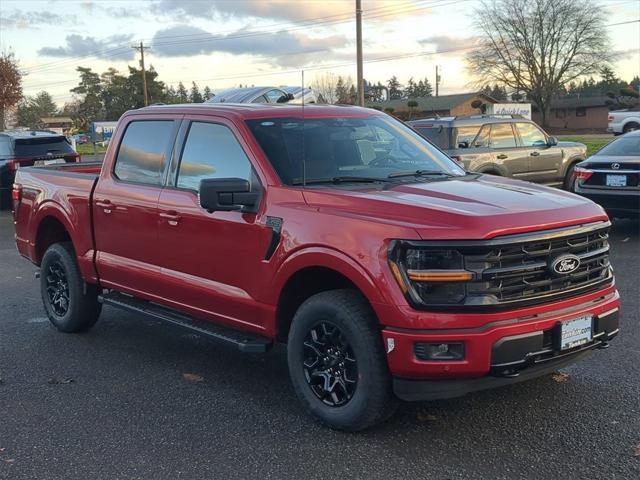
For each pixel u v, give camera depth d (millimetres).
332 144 5008
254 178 4711
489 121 13383
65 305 6605
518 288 3861
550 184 14266
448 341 3727
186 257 5129
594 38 67750
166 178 5422
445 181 4727
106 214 5887
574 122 76688
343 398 4227
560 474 3684
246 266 4656
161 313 5531
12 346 6266
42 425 4512
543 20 67938
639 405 4547
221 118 5066
